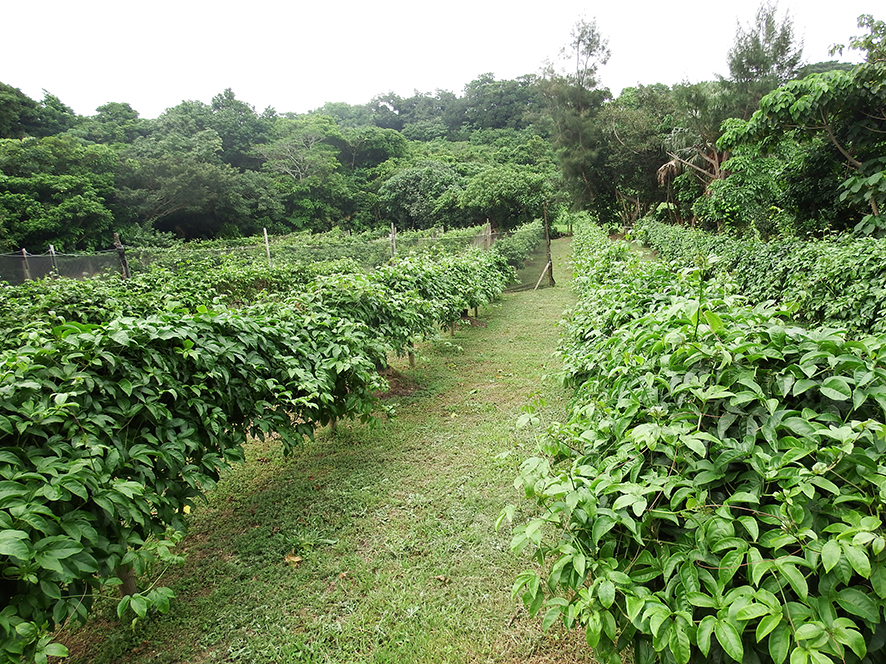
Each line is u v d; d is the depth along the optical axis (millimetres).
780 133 8781
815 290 5836
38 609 1696
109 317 5660
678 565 1472
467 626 2213
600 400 2385
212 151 36562
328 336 3883
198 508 3311
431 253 10898
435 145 60188
